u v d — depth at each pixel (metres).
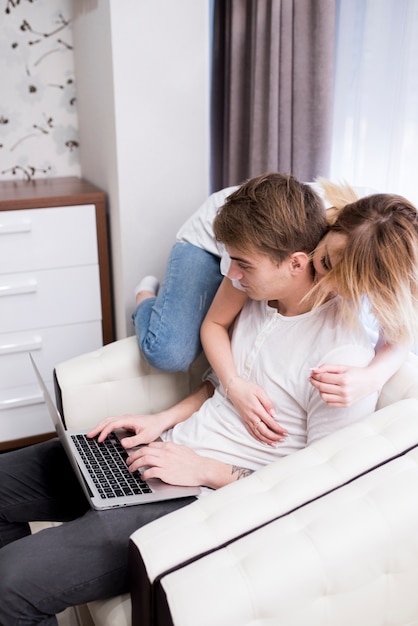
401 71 1.52
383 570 0.99
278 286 1.25
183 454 1.28
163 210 1.95
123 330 2.08
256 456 1.30
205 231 1.56
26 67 2.15
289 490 1.03
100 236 1.99
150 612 0.93
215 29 2.02
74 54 2.17
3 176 2.24
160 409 1.60
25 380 2.06
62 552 1.10
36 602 1.07
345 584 0.96
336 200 1.30
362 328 1.24
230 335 1.48
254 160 1.91
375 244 1.13
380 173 1.66
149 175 1.89
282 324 1.30
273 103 1.79
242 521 0.98
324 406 1.20
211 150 2.17
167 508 1.20
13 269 1.94
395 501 1.00
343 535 0.95
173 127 1.87
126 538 1.13
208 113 2.05
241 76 1.95
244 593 0.89
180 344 1.50
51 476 1.40
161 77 1.81
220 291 1.42
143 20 1.74
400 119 1.55
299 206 1.20
